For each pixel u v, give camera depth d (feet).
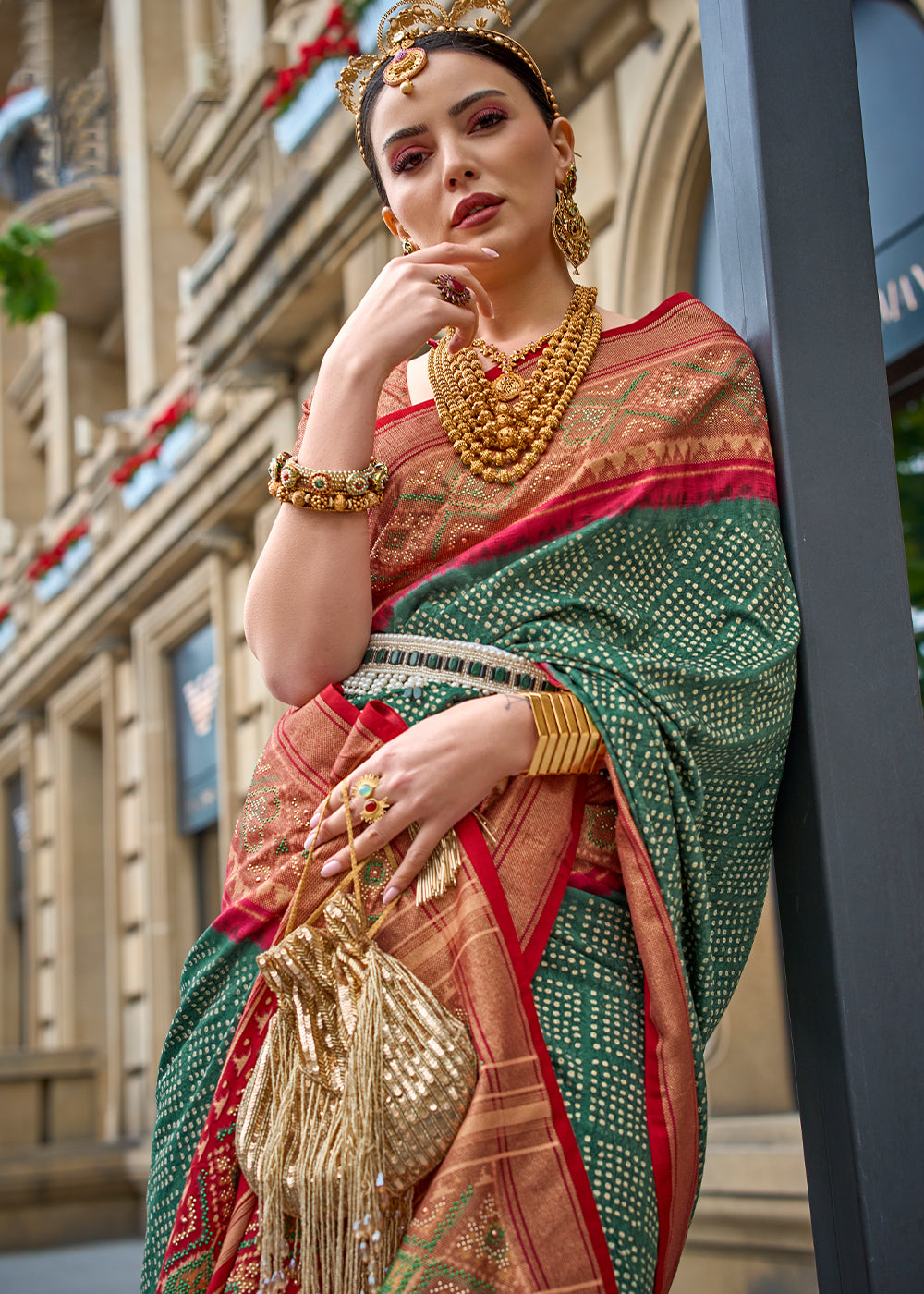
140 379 34.09
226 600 27.66
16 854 44.57
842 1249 4.04
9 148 40.70
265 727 25.66
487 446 4.49
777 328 4.53
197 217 33.71
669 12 14.42
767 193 4.61
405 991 3.79
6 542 45.83
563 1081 3.73
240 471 25.14
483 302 4.59
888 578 4.48
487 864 3.92
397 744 4.02
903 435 14.08
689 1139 3.82
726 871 4.26
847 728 4.30
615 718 3.96
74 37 42.24
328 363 4.40
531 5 15.35
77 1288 21.16
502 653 4.15
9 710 41.98
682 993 3.85
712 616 4.27
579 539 4.21
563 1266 3.48
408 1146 3.61
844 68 4.85
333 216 19.31
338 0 19.80
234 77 28.63
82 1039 37.32
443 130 4.78
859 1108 4.00
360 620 4.29
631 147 14.79
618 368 4.63
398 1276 3.42
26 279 22.41
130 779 34.01
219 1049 4.18
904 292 11.54
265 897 4.17
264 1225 3.65
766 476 4.42
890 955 4.16
